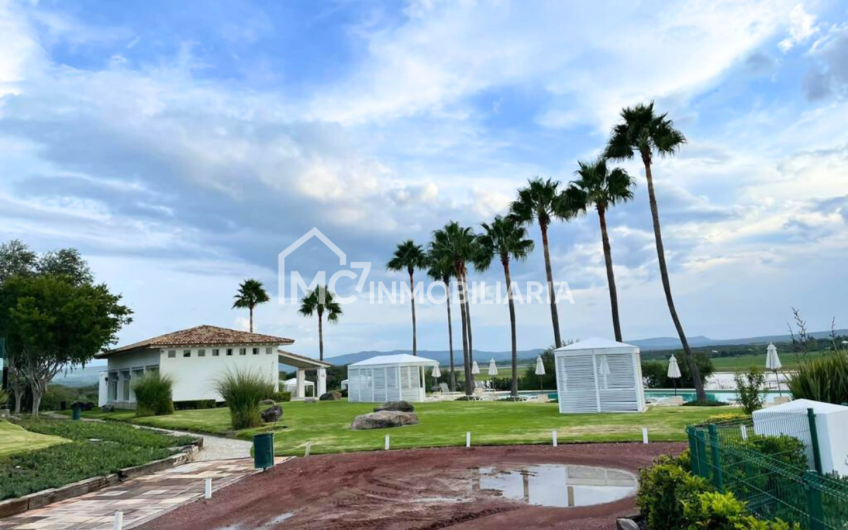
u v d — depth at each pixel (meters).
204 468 15.93
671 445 15.18
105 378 53.62
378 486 12.02
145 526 9.77
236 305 67.94
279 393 43.25
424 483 12.09
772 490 6.36
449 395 45.72
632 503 9.48
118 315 40.53
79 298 36.59
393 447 17.30
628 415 23.14
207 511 10.68
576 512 9.11
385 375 38.31
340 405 36.44
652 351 89.06
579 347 26.03
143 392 34.59
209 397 41.25
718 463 6.88
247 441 22.08
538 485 11.38
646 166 30.78
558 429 19.50
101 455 16.55
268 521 9.66
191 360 41.06
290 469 14.68
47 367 38.22
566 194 36.53
